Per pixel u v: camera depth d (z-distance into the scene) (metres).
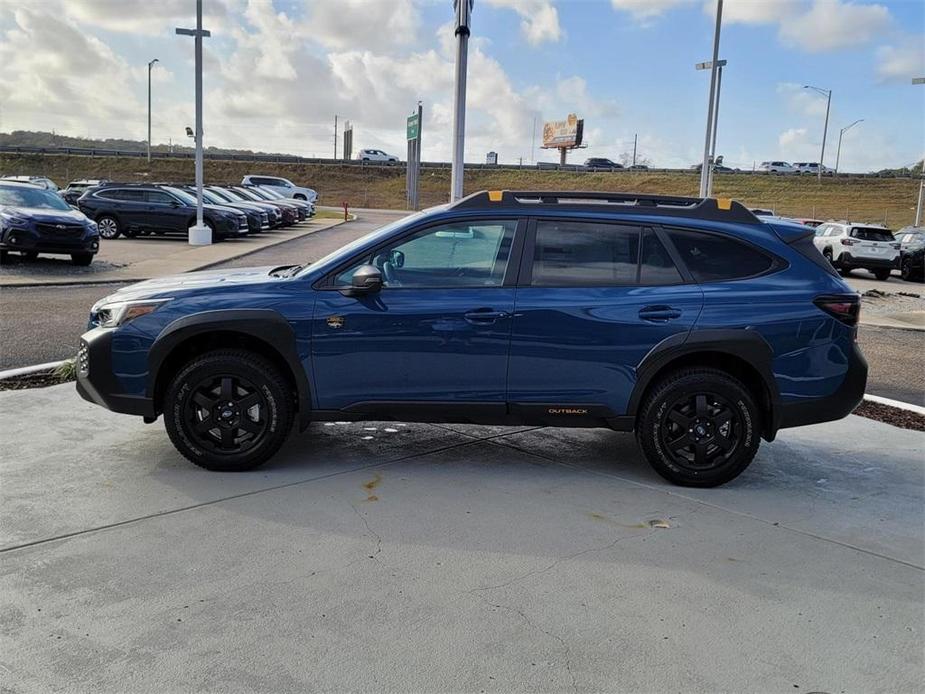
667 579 3.62
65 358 8.09
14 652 2.90
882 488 4.97
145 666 2.83
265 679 2.78
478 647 3.01
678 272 4.84
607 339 4.74
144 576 3.51
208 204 25.11
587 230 4.87
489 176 79.12
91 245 16.27
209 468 4.91
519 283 4.81
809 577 3.69
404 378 4.81
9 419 5.86
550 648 3.02
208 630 3.08
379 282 4.68
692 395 4.81
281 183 48.88
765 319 4.75
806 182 73.06
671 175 78.69
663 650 3.04
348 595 3.39
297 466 5.07
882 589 3.59
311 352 4.79
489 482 4.87
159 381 4.94
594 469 5.20
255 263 18.56
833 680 2.88
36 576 3.48
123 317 4.84
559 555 3.84
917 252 22.66
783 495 4.80
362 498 4.53
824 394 4.82
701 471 4.86
